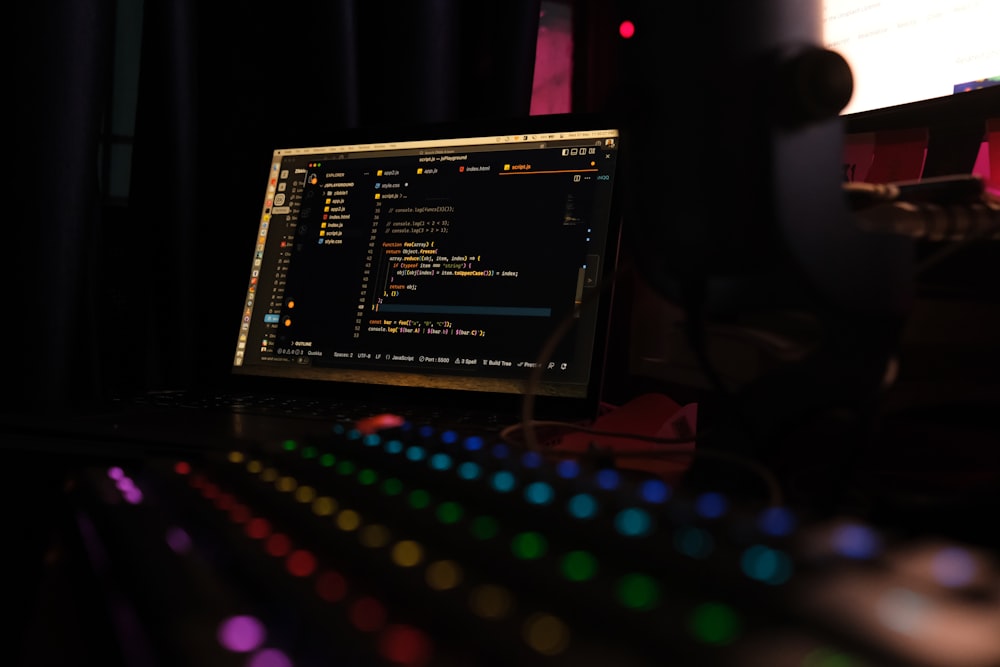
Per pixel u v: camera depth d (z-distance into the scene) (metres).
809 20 0.42
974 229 0.53
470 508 0.31
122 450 0.64
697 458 0.54
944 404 0.55
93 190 1.04
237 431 0.67
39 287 0.98
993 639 0.16
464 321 0.88
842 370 0.48
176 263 1.18
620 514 0.27
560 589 0.22
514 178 0.91
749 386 0.51
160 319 1.19
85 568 0.36
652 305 0.99
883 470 0.54
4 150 0.98
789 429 0.50
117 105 1.34
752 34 0.42
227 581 0.28
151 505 0.40
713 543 0.23
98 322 1.12
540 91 1.59
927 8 0.82
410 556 0.26
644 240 0.48
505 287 0.88
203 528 0.34
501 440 0.59
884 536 0.23
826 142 0.44
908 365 0.55
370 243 0.96
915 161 0.92
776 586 0.19
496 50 1.35
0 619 0.67
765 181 0.42
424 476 0.35
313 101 1.25
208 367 1.21
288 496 0.35
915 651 0.15
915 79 0.84
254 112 1.26
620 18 0.46
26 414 0.76
